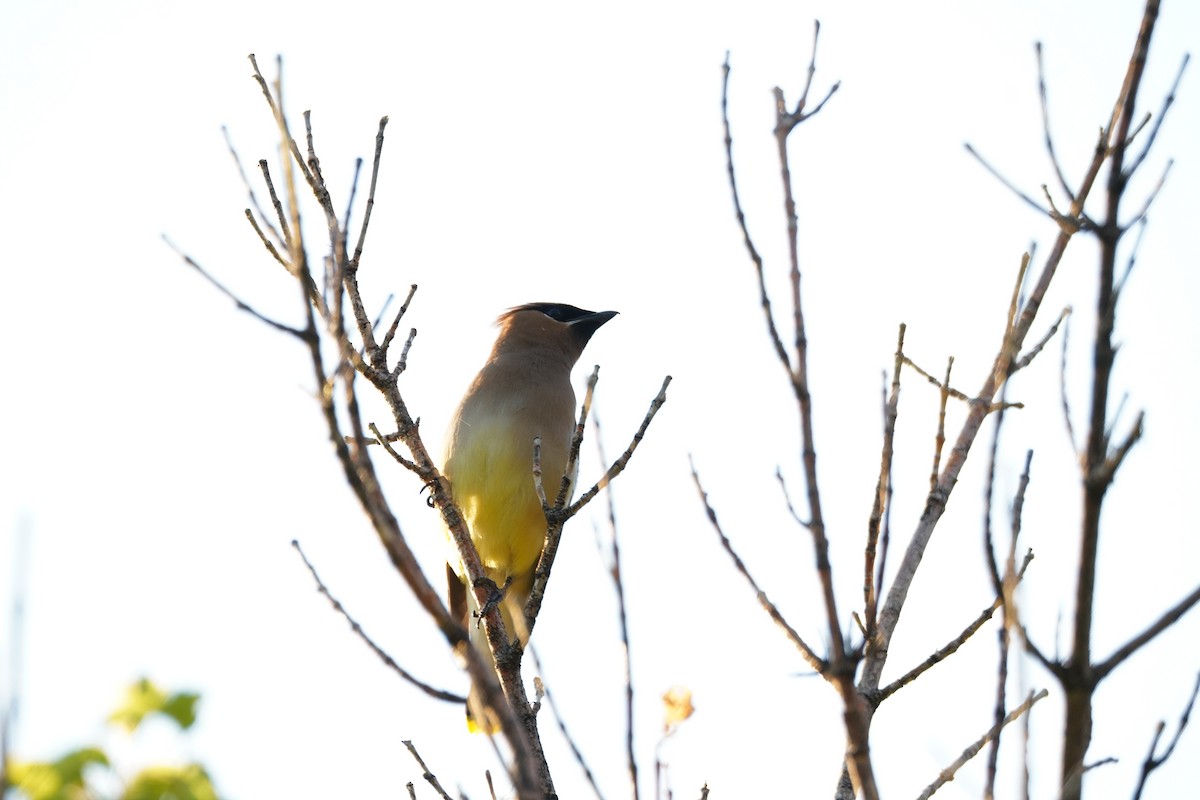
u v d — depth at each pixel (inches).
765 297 302.0
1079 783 254.4
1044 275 418.3
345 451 270.4
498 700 269.3
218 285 288.8
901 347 324.2
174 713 231.0
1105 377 263.4
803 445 288.7
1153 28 273.7
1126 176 269.0
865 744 272.8
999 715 285.9
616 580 325.4
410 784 365.1
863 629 299.9
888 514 309.4
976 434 404.8
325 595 370.3
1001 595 273.9
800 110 325.4
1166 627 260.4
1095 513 261.3
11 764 221.8
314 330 278.5
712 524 329.4
